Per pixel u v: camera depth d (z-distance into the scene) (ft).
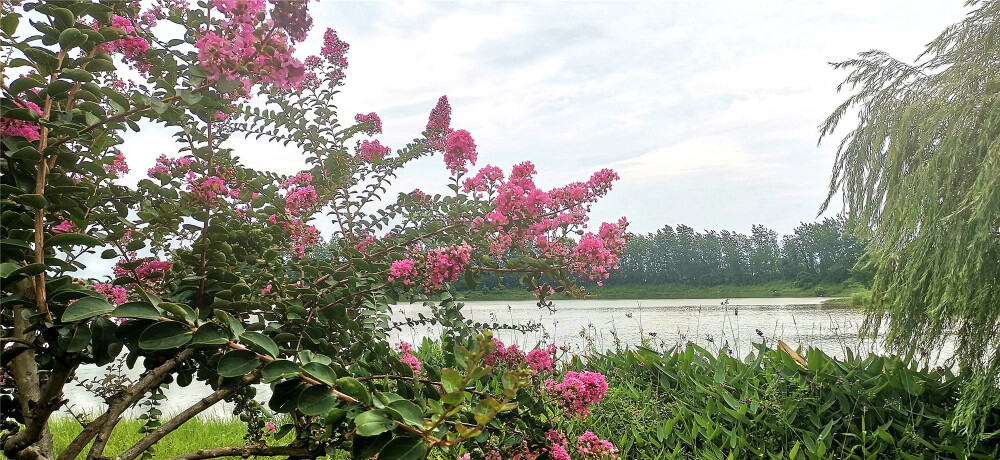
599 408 11.05
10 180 4.41
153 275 5.44
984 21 17.61
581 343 20.83
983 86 16.81
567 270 6.53
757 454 9.88
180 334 3.91
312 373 3.81
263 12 4.30
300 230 6.77
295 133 8.87
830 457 9.57
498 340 6.80
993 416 10.48
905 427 9.98
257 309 5.82
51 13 4.33
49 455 4.82
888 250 18.11
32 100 4.50
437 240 7.60
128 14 5.65
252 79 4.48
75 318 3.73
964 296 14.05
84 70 4.54
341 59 9.60
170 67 5.20
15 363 4.82
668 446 10.43
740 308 61.26
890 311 17.04
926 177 16.33
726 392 10.92
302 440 5.67
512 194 6.73
